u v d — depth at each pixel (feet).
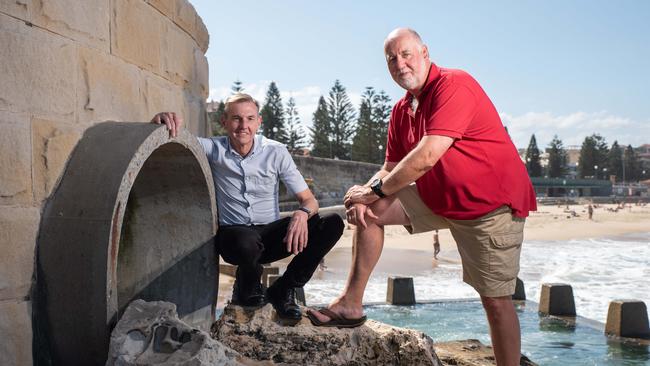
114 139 8.79
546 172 440.45
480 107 9.73
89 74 9.23
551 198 311.06
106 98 9.84
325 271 63.87
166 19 12.99
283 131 245.65
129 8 10.85
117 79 10.28
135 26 11.13
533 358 29.58
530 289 57.52
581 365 28.40
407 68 9.77
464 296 49.90
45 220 8.02
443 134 9.34
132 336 7.84
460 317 38.40
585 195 382.42
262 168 11.56
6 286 7.47
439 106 9.48
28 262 7.76
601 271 74.38
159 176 11.18
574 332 34.78
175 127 9.64
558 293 39.32
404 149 11.02
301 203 11.41
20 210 7.68
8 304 7.47
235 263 11.23
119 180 8.09
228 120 11.26
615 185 427.33
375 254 10.64
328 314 10.76
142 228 11.82
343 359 10.23
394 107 11.19
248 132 11.26
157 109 12.39
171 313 8.33
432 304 42.70
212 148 11.60
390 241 112.88
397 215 10.46
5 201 7.51
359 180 167.43
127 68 10.75
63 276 7.77
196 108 15.76
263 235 11.61
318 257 11.12
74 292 7.74
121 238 11.87
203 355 7.64
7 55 7.59
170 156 10.71
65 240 7.84
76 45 8.90
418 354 10.41
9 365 7.47
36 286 7.88
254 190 11.61
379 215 10.43
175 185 11.31
